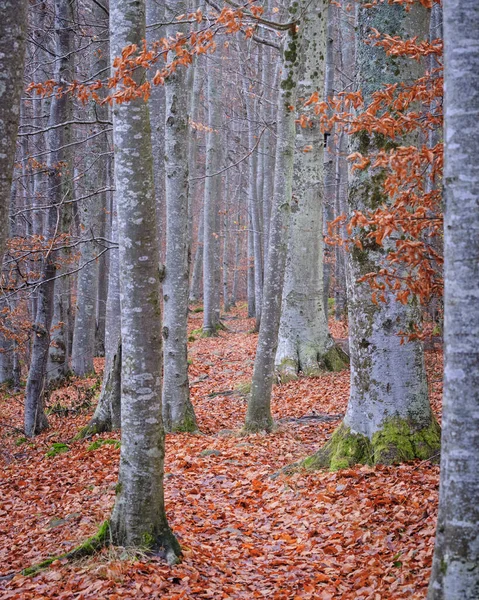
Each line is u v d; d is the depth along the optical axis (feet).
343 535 18.93
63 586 16.19
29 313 59.00
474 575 10.29
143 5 18.29
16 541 21.75
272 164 82.38
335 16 78.38
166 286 35.32
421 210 14.06
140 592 15.44
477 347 10.31
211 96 77.56
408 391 23.86
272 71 81.66
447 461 10.69
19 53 12.82
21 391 63.36
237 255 134.00
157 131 38.42
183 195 34.81
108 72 44.52
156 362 17.83
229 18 19.24
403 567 15.89
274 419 37.60
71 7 37.99
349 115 16.61
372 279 15.58
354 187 23.70
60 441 38.68
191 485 25.32
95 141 49.93
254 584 16.99
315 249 49.19
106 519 20.30
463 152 10.39
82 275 62.03
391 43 16.61
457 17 10.42
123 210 17.48
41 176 52.54
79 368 62.39
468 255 10.37
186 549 18.28
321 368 48.70
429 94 16.08
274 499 23.21
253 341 71.87
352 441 24.64
